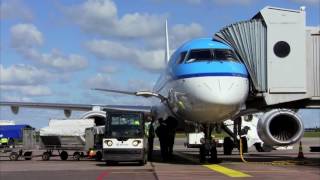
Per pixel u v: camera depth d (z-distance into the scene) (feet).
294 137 67.05
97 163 75.61
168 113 76.54
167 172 56.13
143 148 68.54
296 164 68.39
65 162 79.25
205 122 64.54
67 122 87.40
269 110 75.10
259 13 69.00
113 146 68.49
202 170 58.65
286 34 67.72
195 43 67.10
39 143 87.61
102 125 96.32
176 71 65.98
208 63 61.57
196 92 59.72
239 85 60.29
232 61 62.64
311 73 68.85
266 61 67.41
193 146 119.34
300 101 73.36
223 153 105.70
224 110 59.21
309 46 69.05
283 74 67.46
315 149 85.10
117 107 96.73
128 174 55.21
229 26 70.03
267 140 67.56
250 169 59.82
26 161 83.20
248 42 68.08
